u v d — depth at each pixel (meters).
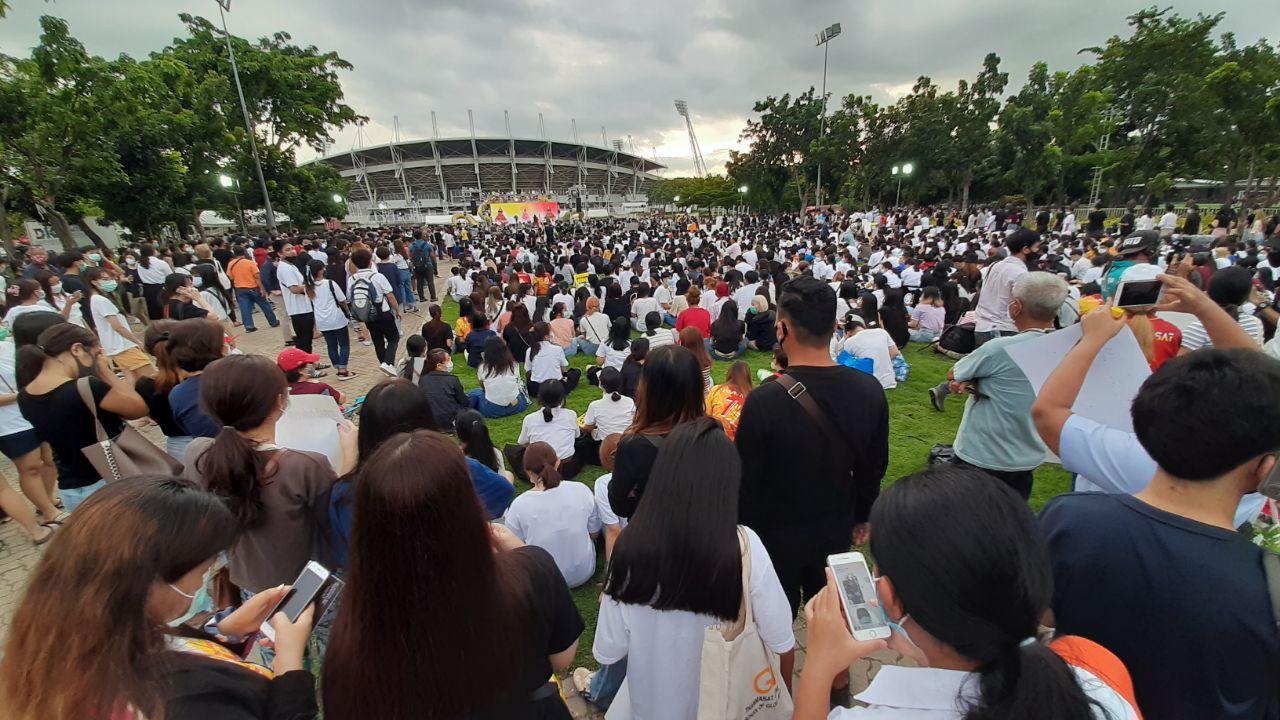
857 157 41.56
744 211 67.56
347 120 32.34
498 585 1.23
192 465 2.20
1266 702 1.06
